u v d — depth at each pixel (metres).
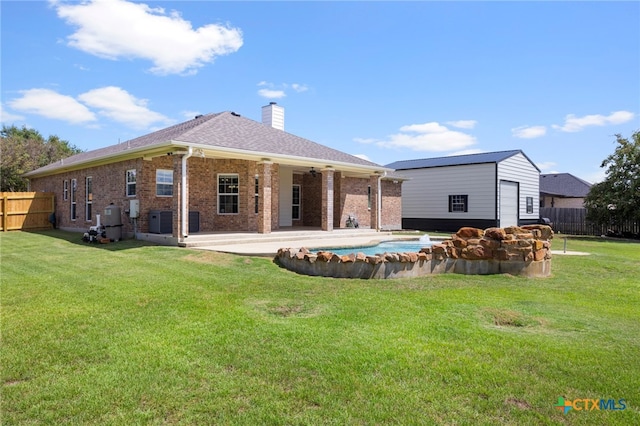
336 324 4.93
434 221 23.80
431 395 3.20
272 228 16.61
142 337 4.45
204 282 7.23
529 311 5.70
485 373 3.59
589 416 2.93
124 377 3.49
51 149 33.91
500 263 8.40
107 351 4.05
